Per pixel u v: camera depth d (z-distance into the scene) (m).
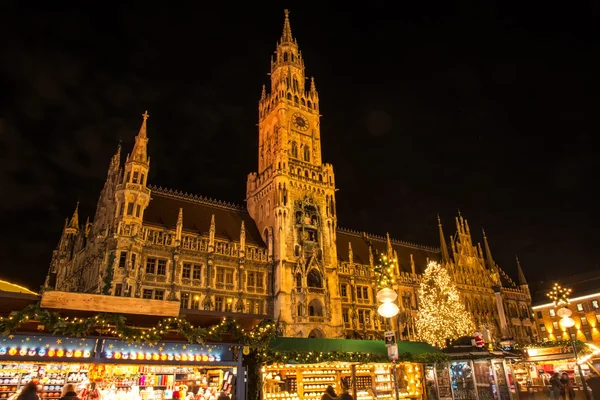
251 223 73.69
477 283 98.81
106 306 19.97
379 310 24.41
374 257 85.88
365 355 32.59
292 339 31.67
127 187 56.25
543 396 41.81
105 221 60.09
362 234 92.06
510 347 46.78
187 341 22.70
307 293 63.97
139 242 54.78
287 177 71.12
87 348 20.67
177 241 58.22
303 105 82.12
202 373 27.72
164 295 55.31
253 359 26.25
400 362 35.09
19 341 19.39
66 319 19.17
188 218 65.81
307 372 34.06
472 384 37.41
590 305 101.00
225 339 24.84
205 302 57.56
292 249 66.81
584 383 34.41
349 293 74.44
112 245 53.03
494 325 96.00
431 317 63.91
